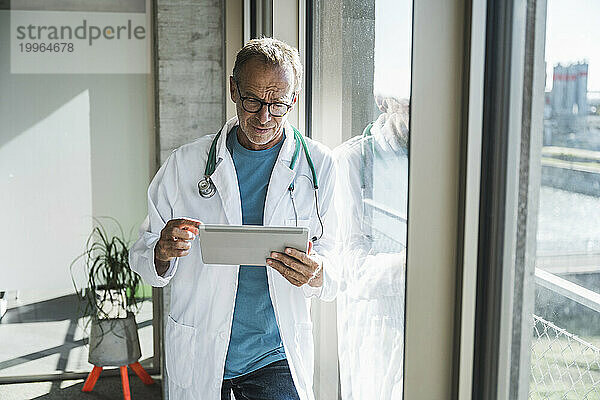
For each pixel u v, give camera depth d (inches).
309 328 81.5
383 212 65.2
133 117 141.1
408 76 57.5
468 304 46.1
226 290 79.9
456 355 47.5
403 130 58.9
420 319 47.9
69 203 141.8
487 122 44.1
